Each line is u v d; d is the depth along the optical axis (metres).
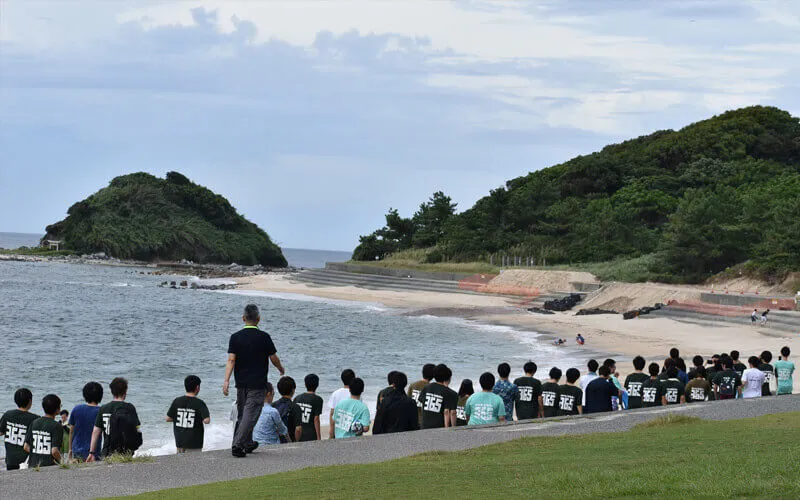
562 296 72.00
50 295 87.94
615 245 87.50
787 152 123.94
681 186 110.44
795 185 92.00
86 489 9.85
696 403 17.23
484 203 107.06
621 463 10.57
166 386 32.41
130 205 180.88
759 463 10.02
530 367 15.73
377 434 13.58
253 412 11.41
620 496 8.55
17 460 12.71
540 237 96.38
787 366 19.50
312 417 13.94
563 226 97.69
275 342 48.12
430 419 14.50
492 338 49.41
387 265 104.94
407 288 89.94
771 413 15.74
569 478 9.41
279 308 75.12
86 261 167.25
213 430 23.00
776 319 47.84
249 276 130.50
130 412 12.23
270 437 12.83
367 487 9.56
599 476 9.43
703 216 69.50
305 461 11.51
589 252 88.75
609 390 16.22
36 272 133.38
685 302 56.91
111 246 174.62
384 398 14.09
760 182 103.88
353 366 38.34
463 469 10.55
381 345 46.62
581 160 122.38
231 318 66.25
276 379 34.78
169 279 124.12
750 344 40.91
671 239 70.62
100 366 38.38
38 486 9.99
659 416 15.20
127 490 9.82
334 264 111.06
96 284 108.31
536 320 58.94
